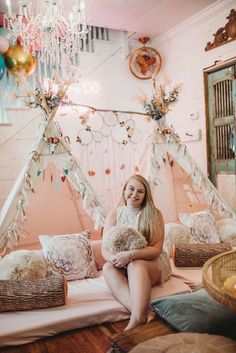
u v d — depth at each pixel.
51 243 2.45
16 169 3.70
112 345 1.59
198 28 4.03
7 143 3.66
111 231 2.20
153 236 2.26
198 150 4.16
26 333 1.76
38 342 1.78
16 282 2.01
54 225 2.95
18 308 1.92
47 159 2.65
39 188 2.81
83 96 4.56
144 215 2.31
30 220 2.83
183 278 2.36
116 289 2.01
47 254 2.40
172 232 2.81
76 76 4.45
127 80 4.88
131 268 2.01
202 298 1.87
